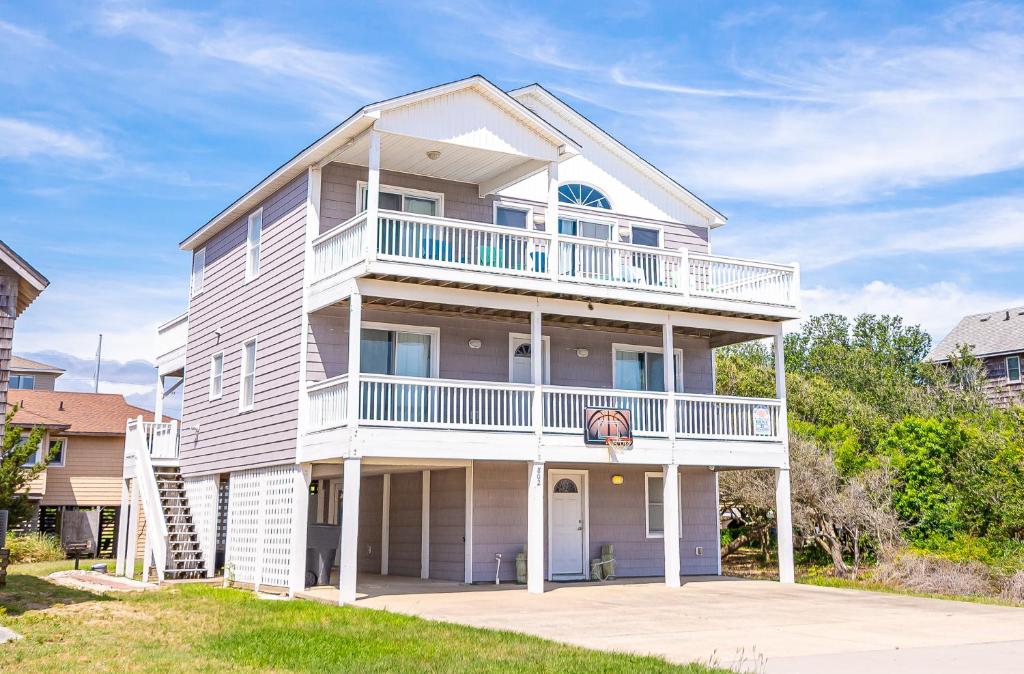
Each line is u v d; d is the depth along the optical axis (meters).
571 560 20.61
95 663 9.82
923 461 25.06
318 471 19.70
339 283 17.14
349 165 19.27
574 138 22.17
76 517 31.08
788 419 29.42
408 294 17.14
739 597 16.73
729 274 20.50
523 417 18.06
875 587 21.30
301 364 18.09
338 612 14.12
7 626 12.44
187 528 22.38
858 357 42.38
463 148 18.08
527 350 20.66
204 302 24.00
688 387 22.52
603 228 22.11
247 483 20.11
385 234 17.14
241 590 18.34
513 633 11.78
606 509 21.22
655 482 22.08
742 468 21.70
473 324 20.02
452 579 19.62
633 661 9.74
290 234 19.44
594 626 12.77
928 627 12.92
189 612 14.18
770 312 20.45
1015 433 24.47
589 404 19.25
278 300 19.59
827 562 26.33
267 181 19.98
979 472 24.08
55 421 33.66
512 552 19.69
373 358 18.92
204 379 23.20
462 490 19.62
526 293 18.22
